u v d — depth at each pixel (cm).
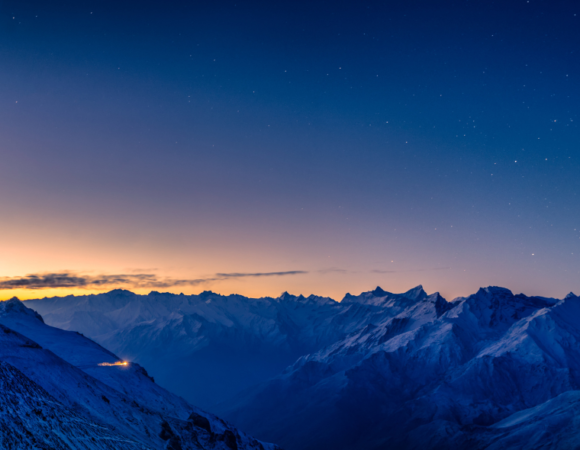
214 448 8375
